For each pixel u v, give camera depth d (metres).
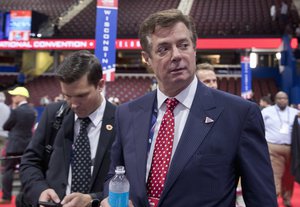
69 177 1.43
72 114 1.50
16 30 12.77
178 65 1.05
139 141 1.14
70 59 1.36
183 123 1.11
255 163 1.04
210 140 1.04
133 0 16.88
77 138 1.46
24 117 4.03
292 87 10.42
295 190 4.93
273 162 3.99
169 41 1.05
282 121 3.97
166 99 1.16
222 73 13.02
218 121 1.06
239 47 11.34
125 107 1.29
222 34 12.21
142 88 12.68
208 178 1.01
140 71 13.78
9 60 15.34
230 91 11.94
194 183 1.01
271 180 1.04
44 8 16.58
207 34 12.40
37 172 1.46
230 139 1.04
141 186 1.07
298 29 11.68
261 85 12.16
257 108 1.09
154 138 1.14
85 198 1.22
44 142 1.53
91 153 1.45
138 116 1.21
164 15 1.06
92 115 1.48
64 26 14.27
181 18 1.07
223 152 1.03
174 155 1.04
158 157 1.09
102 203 1.05
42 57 15.08
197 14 14.87
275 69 12.69
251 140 1.05
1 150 4.34
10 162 3.90
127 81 13.14
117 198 0.98
